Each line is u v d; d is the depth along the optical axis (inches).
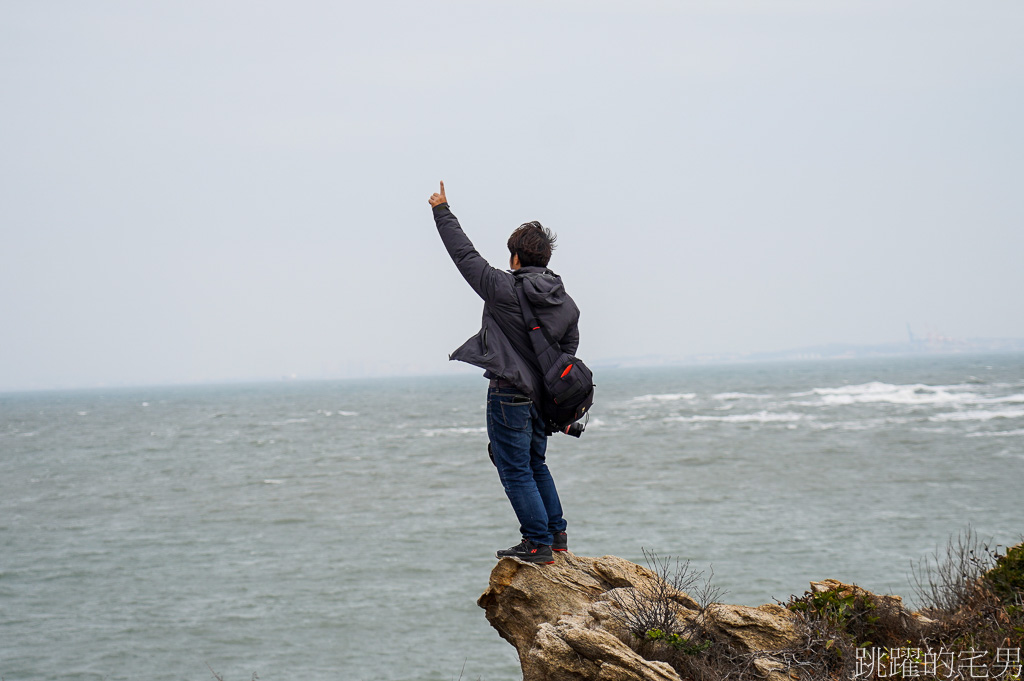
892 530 830.5
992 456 1411.2
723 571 683.4
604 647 163.6
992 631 215.0
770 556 730.8
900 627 211.5
